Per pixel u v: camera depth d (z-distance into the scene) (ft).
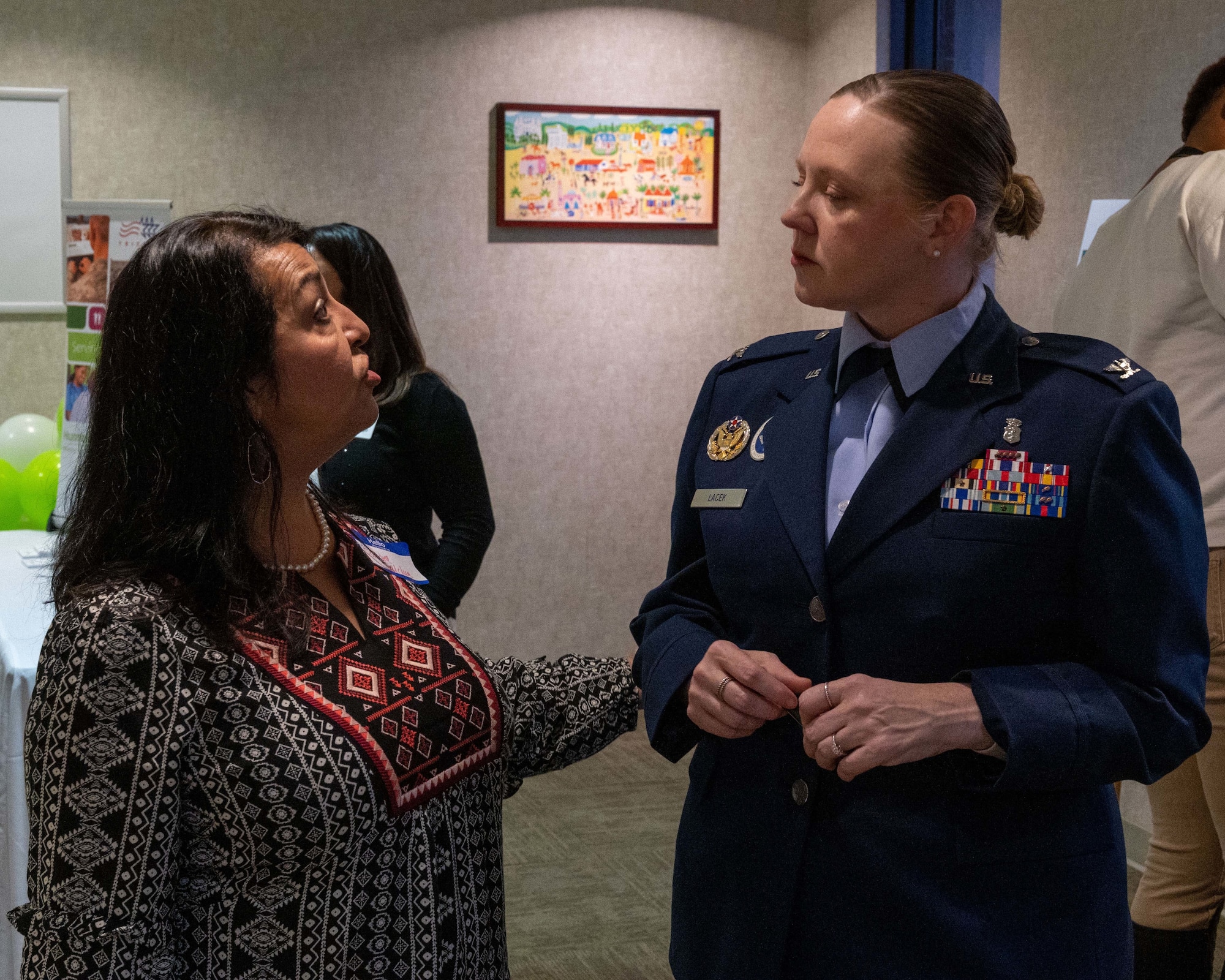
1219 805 6.54
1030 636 3.64
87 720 3.06
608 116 14.25
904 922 3.65
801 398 4.14
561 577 14.84
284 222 3.55
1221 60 6.98
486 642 14.69
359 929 3.33
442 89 13.85
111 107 13.12
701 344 14.97
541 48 14.06
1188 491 3.66
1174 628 3.54
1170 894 6.86
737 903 3.96
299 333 3.36
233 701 3.20
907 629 3.67
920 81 3.68
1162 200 7.00
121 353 3.30
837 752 3.38
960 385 3.79
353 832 3.26
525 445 14.57
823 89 14.46
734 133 14.76
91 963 3.02
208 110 13.30
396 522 7.83
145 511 3.25
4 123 12.94
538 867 10.12
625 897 9.53
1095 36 8.93
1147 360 7.13
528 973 8.30
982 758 3.56
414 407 7.70
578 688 4.31
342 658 3.44
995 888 3.62
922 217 3.62
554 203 14.25
